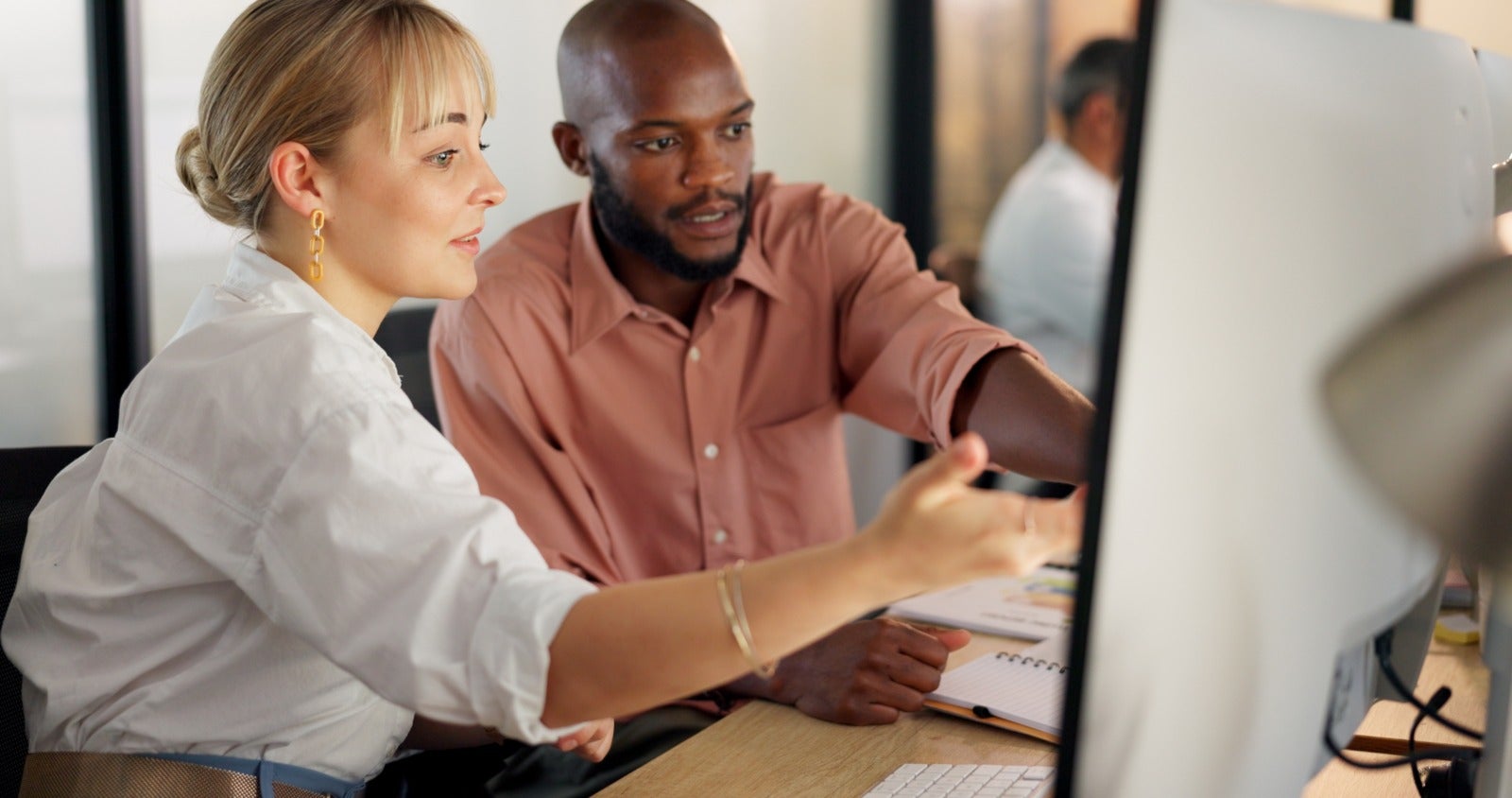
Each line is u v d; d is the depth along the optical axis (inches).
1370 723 35.1
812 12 129.6
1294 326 24.9
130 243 106.7
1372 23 28.0
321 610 34.7
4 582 47.4
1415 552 27.9
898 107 132.9
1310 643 26.5
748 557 72.6
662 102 65.7
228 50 43.6
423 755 57.9
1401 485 25.3
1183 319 23.8
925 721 47.9
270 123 42.7
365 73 42.4
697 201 66.9
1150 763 24.5
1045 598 59.8
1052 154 133.0
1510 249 25.8
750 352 72.4
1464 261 26.0
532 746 57.3
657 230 67.3
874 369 70.6
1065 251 132.3
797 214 74.9
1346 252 25.6
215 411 37.9
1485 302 24.4
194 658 41.6
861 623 51.6
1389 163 27.0
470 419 68.8
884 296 71.2
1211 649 24.9
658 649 30.8
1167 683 24.5
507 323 68.4
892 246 73.9
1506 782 29.8
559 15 120.5
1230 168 24.3
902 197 134.8
